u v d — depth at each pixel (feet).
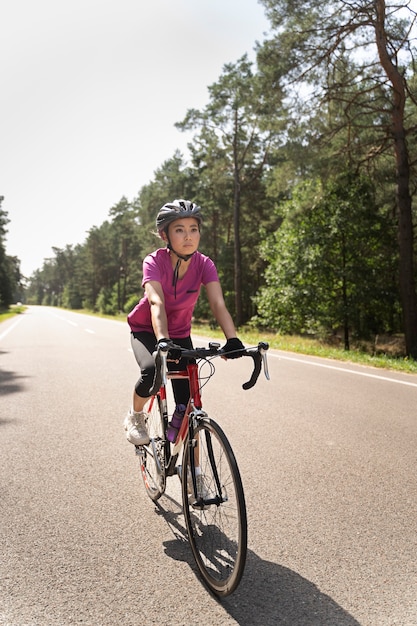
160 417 11.99
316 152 63.36
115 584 9.20
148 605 8.57
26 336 69.46
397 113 57.93
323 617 8.22
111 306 311.47
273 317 77.56
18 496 13.30
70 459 16.31
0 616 8.22
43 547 10.57
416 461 15.83
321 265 66.49
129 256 304.91
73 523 11.73
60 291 591.78
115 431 19.65
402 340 77.46
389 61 55.72
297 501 12.85
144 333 12.35
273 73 59.57
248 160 123.85
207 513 9.29
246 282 157.58
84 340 61.67
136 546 10.66
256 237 144.36
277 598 8.77
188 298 11.80
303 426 19.99
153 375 11.19
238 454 16.60
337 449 17.06
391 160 68.69
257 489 13.65
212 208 146.92
